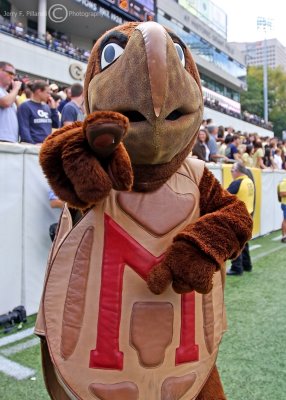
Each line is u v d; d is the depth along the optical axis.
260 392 2.62
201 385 1.49
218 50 46.09
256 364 3.01
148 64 1.24
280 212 9.64
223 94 49.44
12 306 3.57
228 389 2.66
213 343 1.53
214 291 1.55
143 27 1.32
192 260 1.33
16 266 3.58
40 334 1.46
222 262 1.37
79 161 1.17
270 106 64.88
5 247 3.47
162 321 1.39
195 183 1.55
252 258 6.59
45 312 1.42
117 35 1.41
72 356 1.38
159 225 1.42
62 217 1.56
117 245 1.38
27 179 3.62
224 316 1.67
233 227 1.42
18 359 2.96
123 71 1.30
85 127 1.14
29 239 3.67
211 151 7.94
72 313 1.39
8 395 2.51
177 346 1.42
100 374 1.36
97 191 1.18
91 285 1.38
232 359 3.09
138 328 1.37
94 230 1.40
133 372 1.37
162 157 1.37
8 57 17.67
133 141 1.30
